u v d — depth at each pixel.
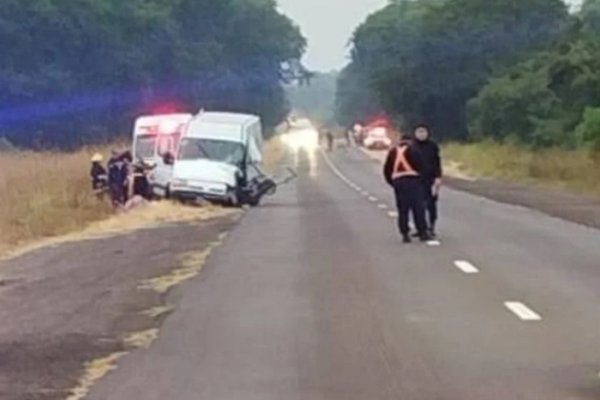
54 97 104.88
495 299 19.48
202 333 16.59
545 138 87.56
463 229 34.06
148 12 117.19
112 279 23.70
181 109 122.81
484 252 27.36
